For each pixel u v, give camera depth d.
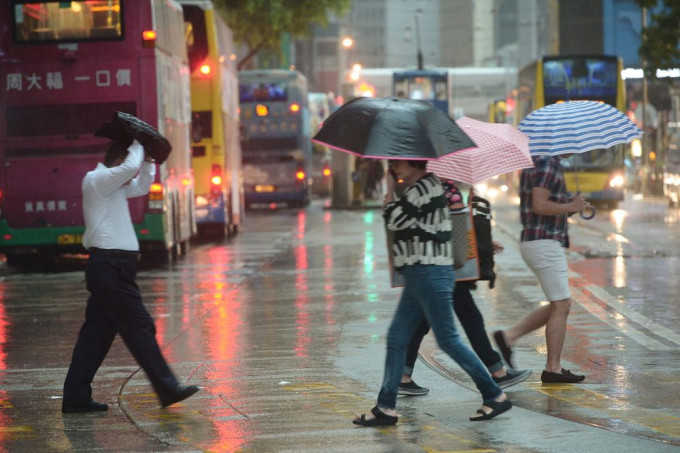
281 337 27.20
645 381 20.72
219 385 20.94
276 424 17.38
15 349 26.78
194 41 63.28
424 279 16.67
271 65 160.88
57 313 33.47
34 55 46.47
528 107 89.06
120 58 46.22
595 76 83.25
